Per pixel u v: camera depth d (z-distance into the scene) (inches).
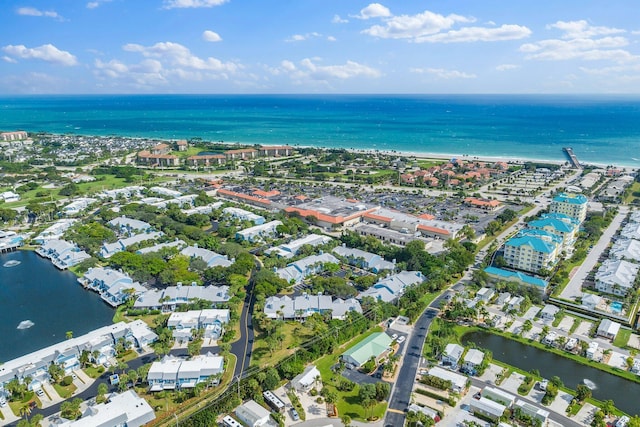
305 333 7573.8
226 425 5506.9
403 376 6496.1
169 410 5698.8
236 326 7765.8
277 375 6220.5
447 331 7450.8
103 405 5536.4
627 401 6058.1
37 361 6432.1
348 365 6732.3
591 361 6924.2
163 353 6781.5
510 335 7628.0
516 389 6259.8
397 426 5511.8
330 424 5502.0
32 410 5743.1
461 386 6072.8
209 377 6141.7
